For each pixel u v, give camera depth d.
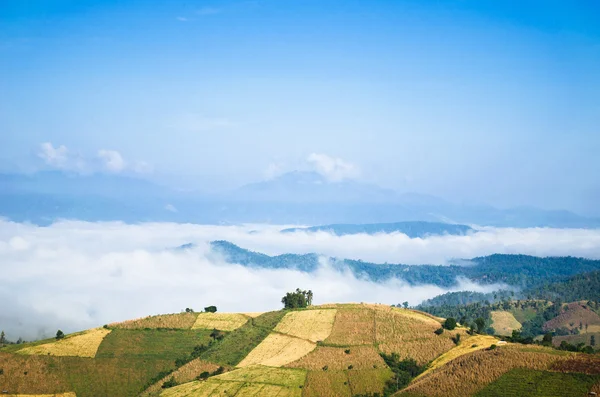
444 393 151.62
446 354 194.25
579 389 136.88
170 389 189.00
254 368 197.12
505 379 148.75
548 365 149.50
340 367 193.12
